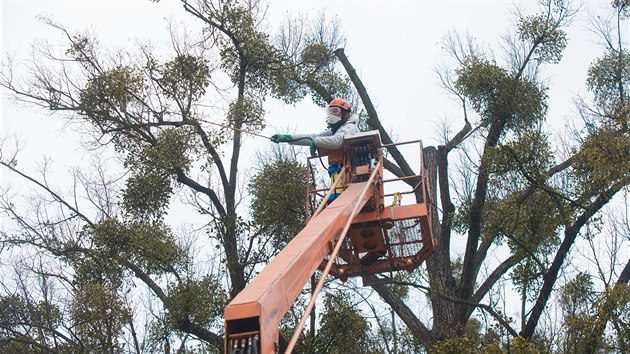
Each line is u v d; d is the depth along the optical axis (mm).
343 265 14055
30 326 17234
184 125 17172
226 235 16875
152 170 16891
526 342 14328
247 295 6613
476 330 20844
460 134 21641
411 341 18984
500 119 19141
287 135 11844
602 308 14492
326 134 12336
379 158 12453
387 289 19672
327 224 9172
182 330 15891
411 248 14234
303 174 17219
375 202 12258
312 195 16062
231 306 6379
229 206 17375
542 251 18094
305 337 15773
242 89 18344
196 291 15664
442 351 15117
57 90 17672
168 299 15758
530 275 16750
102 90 17031
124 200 16891
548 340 15508
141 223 16797
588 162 16391
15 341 17156
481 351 15000
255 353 6219
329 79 20969
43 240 17750
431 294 17719
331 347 15938
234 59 18281
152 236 16594
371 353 16797
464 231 18641
